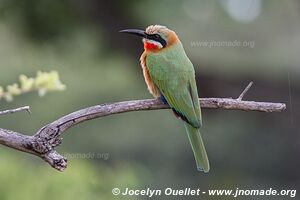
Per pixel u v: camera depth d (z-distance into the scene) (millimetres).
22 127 16172
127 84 16641
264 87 14656
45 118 16250
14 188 9727
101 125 16859
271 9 19609
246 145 17109
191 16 17781
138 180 11680
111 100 16578
